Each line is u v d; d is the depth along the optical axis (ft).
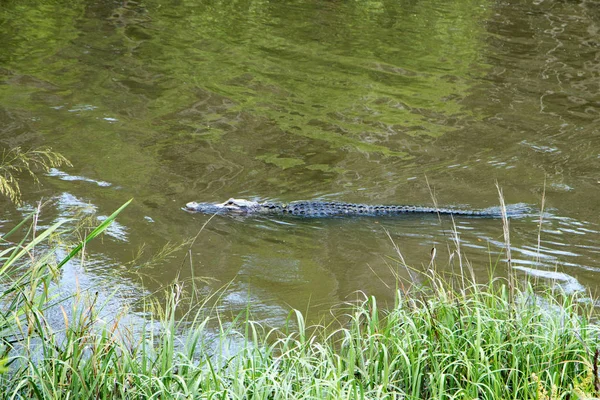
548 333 20.08
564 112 49.21
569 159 41.04
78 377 17.62
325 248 30.96
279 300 26.02
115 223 31.63
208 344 22.62
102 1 77.10
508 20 76.33
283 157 40.91
